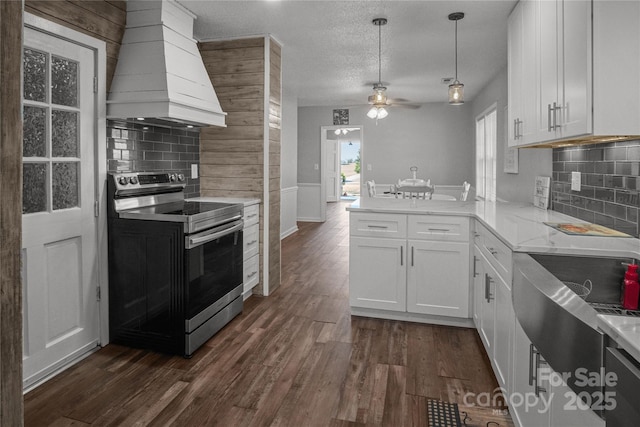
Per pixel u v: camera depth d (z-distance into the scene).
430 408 2.00
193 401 2.05
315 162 8.27
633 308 1.59
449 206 3.28
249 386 2.20
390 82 5.64
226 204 3.16
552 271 1.77
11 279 0.55
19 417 0.56
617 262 1.71
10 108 0.53
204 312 2.69
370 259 3.12
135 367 2.39
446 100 7.27
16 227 0.55
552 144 2.50
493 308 2.27
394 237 3.06
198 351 2.62
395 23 3.34
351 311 3.25
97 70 2.57
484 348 2.63
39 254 2.23
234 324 3.06
